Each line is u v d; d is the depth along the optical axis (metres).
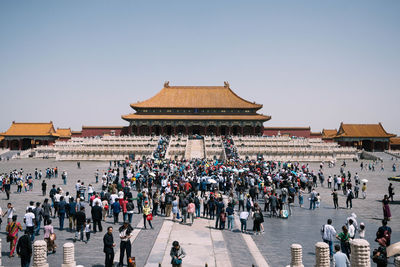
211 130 150.38
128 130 151.75
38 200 37.38
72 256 17.19
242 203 32.94
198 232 24.80
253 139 112.38
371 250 20.92
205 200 30.53
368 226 27.20
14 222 19.27
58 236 23.06
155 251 19.95
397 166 84.06
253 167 59.59
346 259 15.04
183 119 143.88
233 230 25.81
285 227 26.94
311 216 31.33
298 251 17.05
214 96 158.88
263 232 25.02
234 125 146.38
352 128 147.38
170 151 99.50
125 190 30.89
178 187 35.81
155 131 149.62
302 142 111.69
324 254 16.55
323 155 100.44
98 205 24.28
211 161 81.19
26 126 147.00
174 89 163.50
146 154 101.12
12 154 117.56
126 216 29.70
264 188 37.28
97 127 154.12
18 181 43.12
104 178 43.00
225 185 42.72
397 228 26.52
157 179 44.56
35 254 16.83
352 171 72.56
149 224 25.39
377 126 148.25
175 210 28.02
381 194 45.28
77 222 21.91
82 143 108.25
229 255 19.64
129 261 15.80
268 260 18.95
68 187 47.06
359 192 46.94
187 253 19.81
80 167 76.56
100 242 21.70
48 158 108.69
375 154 110.81
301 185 46.41
